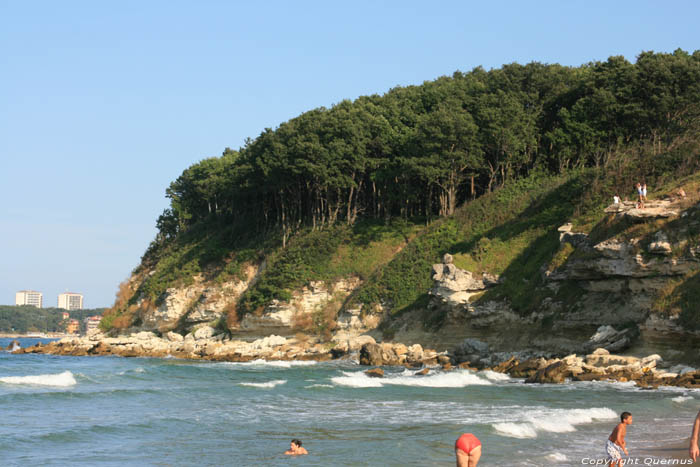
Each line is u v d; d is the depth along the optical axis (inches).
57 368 2608.3
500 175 3759.8
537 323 2490.2
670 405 1405.0
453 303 2733.8
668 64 3302.2
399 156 3843.5
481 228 3240.7
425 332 2893.7
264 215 4429.1
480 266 2915.8
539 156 3651.6
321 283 3452.3
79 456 952.9
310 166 3686.0
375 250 3570.4
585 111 3526.1
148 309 4286.4
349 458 941.8
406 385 1847.9
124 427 1159.0
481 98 3752.5
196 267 4261.8
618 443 820.0
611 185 2785.4
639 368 1891.0
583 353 2162.9
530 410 1380.4
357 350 2913.4
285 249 3806.6
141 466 901.8
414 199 3700.8
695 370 1788.9
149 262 5022.1
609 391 1675.7
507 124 3570.4
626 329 2111.2
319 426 1197.1
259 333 3491.6
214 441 1067.3
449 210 3609.7
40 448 993.5
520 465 887.1
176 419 1252.5
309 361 2861.7
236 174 4399.6
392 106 4242.1
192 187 5310.0
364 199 4072.3
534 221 3046.3
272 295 3454.7
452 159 3496.6
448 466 896.9
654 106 3277.6
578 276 2335.1
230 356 3075.8
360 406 1451.8
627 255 2124.8
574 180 3129.9
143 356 3481.8
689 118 3225.9
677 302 1911.9
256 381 2015.3
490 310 2635.3
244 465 904.9
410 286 3157.0
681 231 2027.6
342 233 3722.9
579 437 1085.1
